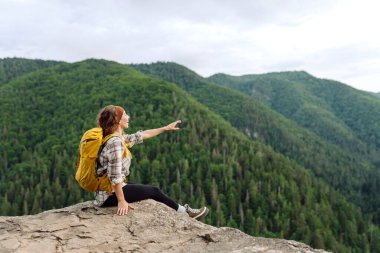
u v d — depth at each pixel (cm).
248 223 10156
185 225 609
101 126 607
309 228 10331
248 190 11938
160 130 724
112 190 636
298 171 14462
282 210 11319
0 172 14112
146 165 12988
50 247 547
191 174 12838
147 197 679
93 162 605
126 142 693
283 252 504
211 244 543
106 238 566
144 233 579
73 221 618
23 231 600
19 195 11231
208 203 11538
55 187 11294
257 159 13950
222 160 13712
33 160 13975
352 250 10175
